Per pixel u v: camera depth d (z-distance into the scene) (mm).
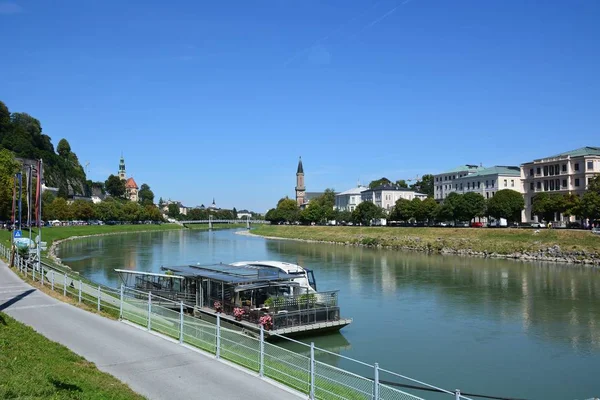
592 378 30766
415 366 32688
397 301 53562
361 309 49531
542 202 129250
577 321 44812
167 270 47781
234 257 102750
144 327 27547
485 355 35125
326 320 38844
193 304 42844
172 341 24734
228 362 21703
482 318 45875
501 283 65812
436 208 164500
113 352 22469
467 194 148250
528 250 99188
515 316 46594
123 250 115188
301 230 193750
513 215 142375
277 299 38062
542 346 37281
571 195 125000
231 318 37250
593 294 57719
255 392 18094
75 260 90312
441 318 45781
